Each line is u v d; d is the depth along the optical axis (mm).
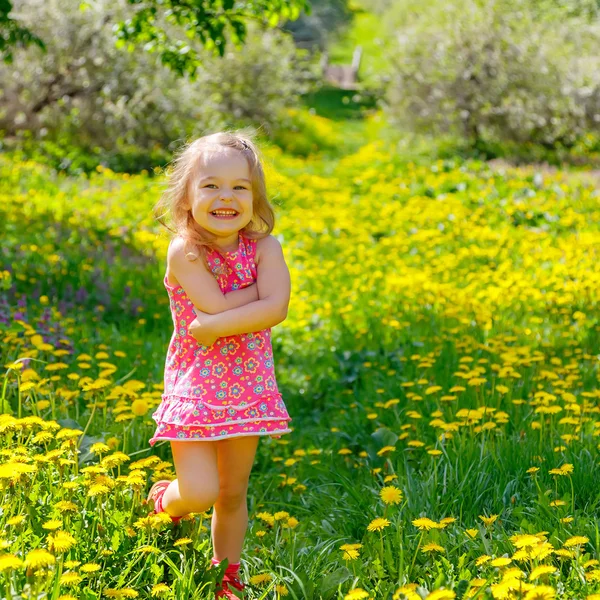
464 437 3877
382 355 6148
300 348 7090
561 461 3693
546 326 7039
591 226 11383
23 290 7246
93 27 17391
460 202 13211
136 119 17844
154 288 8234
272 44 23031
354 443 4562
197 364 2781
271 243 2922
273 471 4359
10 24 9109
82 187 13609
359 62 41156
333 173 18078
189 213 2871
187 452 2721
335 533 3381
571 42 22125
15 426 3021
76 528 2676
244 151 2842
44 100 17781
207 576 2674
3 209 10516
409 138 21469
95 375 5203
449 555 2871
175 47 8719
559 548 2881
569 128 20688
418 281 8391
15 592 2279
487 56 20656
